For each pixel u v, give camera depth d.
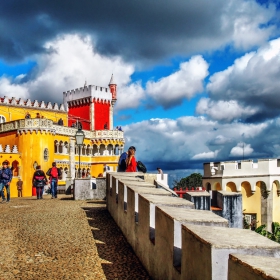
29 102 85.50
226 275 5.09
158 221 8.53
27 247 12.32
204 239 5.43
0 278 9.34
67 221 16.72
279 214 49.19
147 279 9.30
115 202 16.34
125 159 21.36
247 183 49.84
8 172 29.58
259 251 5.09
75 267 10.25
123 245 12.48
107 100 100.62
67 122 92.62
